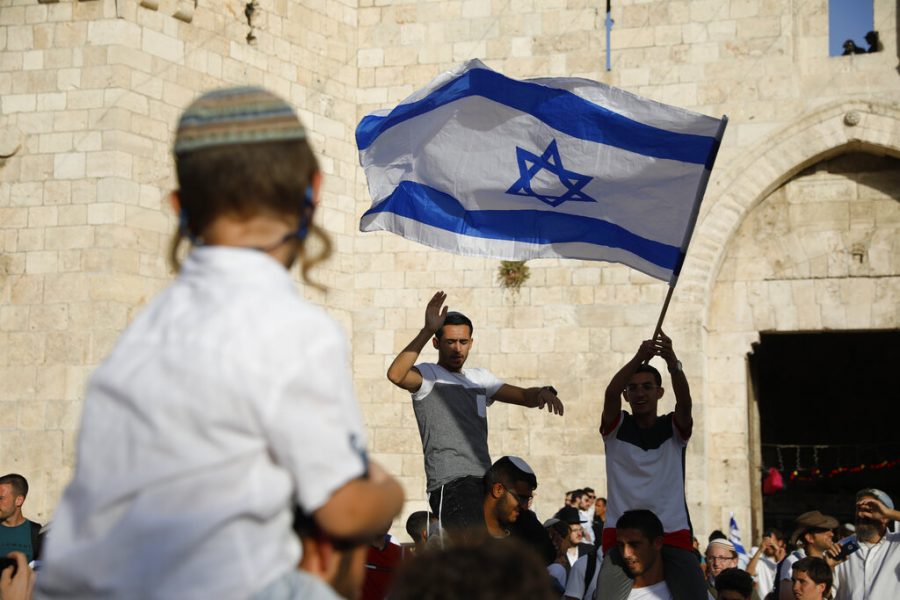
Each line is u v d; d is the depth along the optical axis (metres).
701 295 18.22
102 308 16.33
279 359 2.41
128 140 16.70
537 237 8.98
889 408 29.56
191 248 2.84
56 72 16.94
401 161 9.15
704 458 17.86
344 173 19.52
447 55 19.58
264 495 2.39
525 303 18.77
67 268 16.56
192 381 2.39
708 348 18.73
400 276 19.28
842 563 9.26
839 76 18.33
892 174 18.48
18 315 16.67
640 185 8.84
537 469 18.36
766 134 18.38
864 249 18.47
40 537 10.27
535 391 8.51
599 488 18.06
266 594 2.38
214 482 2.37
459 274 19.08
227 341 2.42
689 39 18.77
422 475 18.70
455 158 9.03
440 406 7.96
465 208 9.07
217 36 17.86
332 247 2.82
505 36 19.42
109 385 2.49
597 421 18.22
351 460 2.45
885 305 18.31
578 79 8.88
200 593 2.33
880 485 29.52
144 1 16.91
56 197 16.73
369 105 19.78
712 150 8.73
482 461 7.98
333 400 2.44
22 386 16.53
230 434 2.38
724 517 18.27
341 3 19.80
